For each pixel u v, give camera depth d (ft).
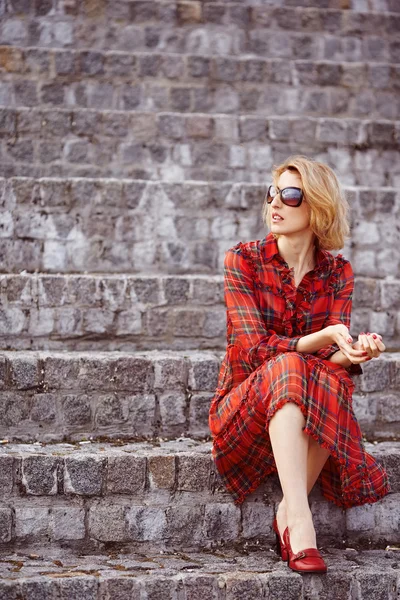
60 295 12.25
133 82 19.10
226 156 17.70
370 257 14.55
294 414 7.91
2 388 10.34
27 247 13.57
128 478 8.98
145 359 10.69
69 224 13.75
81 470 8.90
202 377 10.79
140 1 20.22
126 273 13.92
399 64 20.57
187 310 12.53
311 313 8.86
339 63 19.74
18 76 18.80
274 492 9.11
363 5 21.27
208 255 14.26
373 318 13.20
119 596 7.66
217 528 8.99
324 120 17.81
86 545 8.82
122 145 17.39
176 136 17.61
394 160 17.88
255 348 8.49
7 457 8.82
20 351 11.59
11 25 19.76
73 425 10.46
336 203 8.63
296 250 8.88
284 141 17.84
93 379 10.57
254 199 14.51
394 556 8.89
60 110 17.21
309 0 21.01
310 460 8.48
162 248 14.07
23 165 16.92
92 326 12.28
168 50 20.21
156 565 8.32
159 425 10.68
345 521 9.26
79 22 20.02
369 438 11.07
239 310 8.75
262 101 19.39
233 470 8.97
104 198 13.97
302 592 7.88
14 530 8.71
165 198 14.19
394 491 9.45
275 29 20.59
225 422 8.61
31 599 7.50
